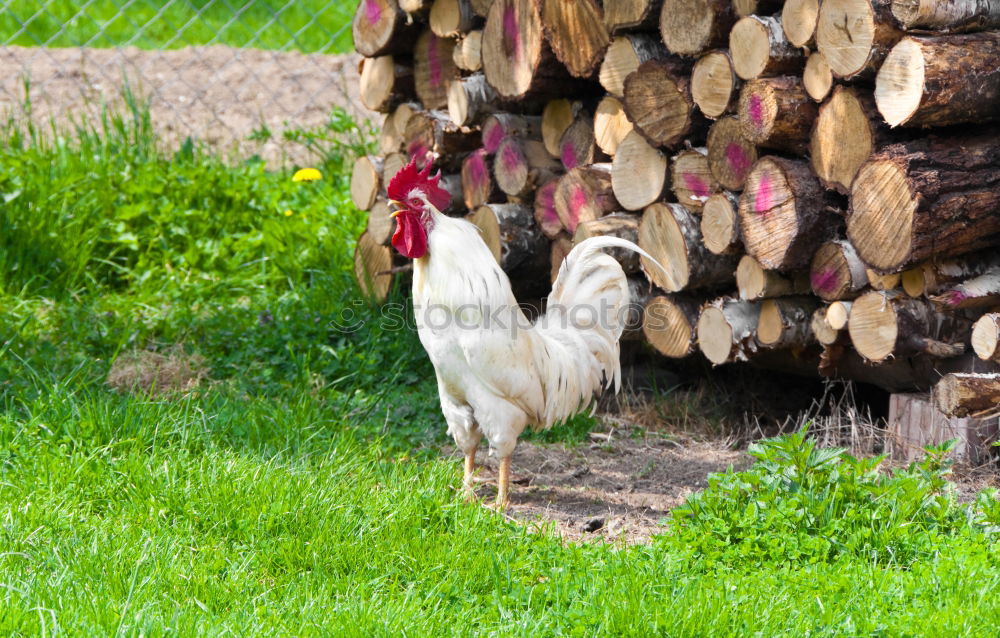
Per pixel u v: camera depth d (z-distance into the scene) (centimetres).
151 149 989
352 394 670
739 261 581
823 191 525
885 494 465
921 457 556
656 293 627
